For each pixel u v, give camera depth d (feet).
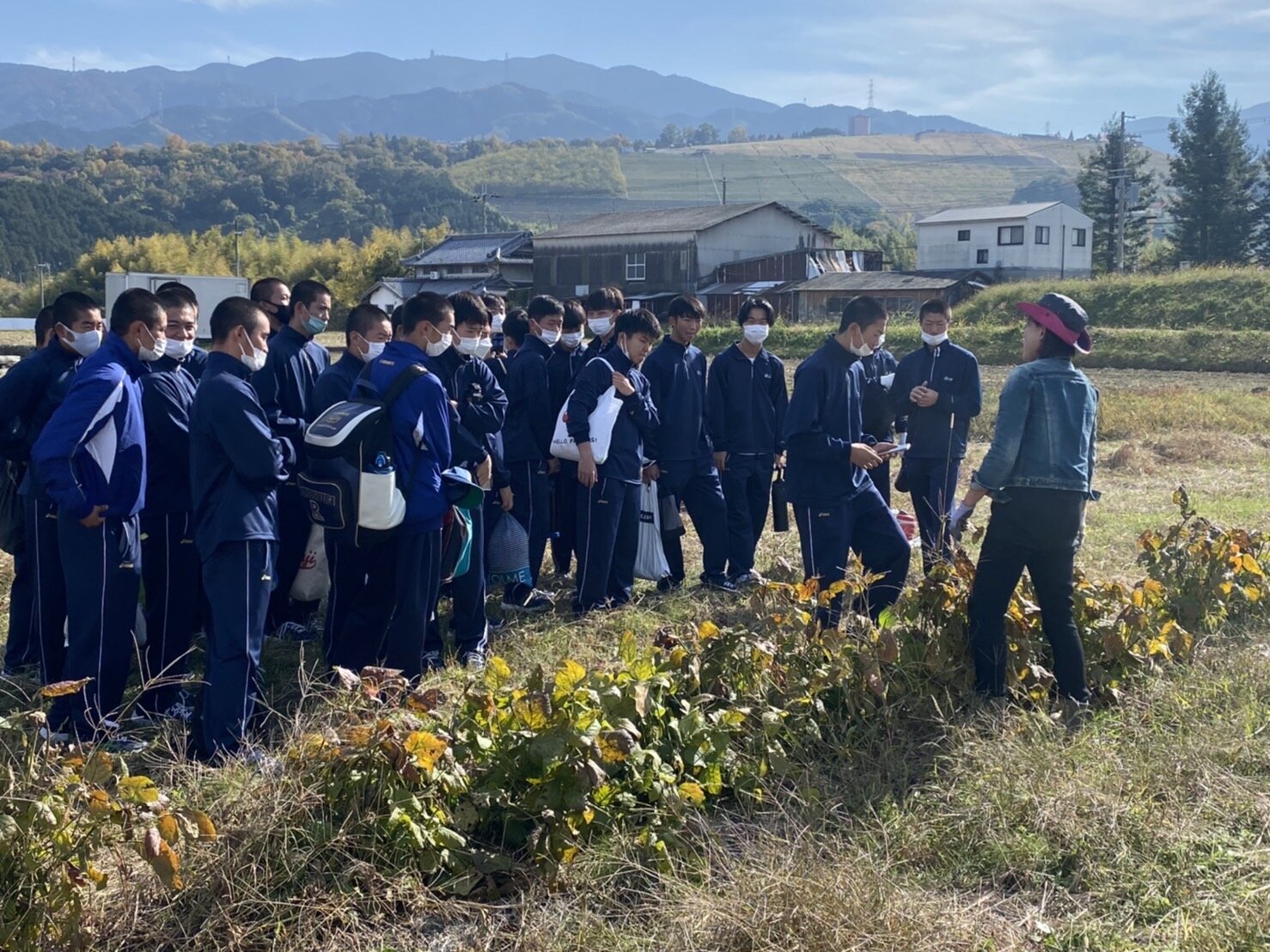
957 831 13.41
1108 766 14.56
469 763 13.15
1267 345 101.40
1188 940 11.05
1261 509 34.76
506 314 29.89
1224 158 180.86
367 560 18.99
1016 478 16.70
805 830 13.14
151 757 15.79
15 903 10.64
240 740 15.62
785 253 169.27
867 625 17.81
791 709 15.84
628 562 24.49
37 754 11.85
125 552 16.80
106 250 244.63
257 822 12.03
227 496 16.02
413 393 17.51
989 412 61.98
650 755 13.61
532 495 25.38
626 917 11.82
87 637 16.60
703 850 13.07
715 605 24.53
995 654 17.15
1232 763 14.80
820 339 129.49
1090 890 12.21
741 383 26.18
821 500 20.97
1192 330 109.19
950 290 153.28
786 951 10.85
